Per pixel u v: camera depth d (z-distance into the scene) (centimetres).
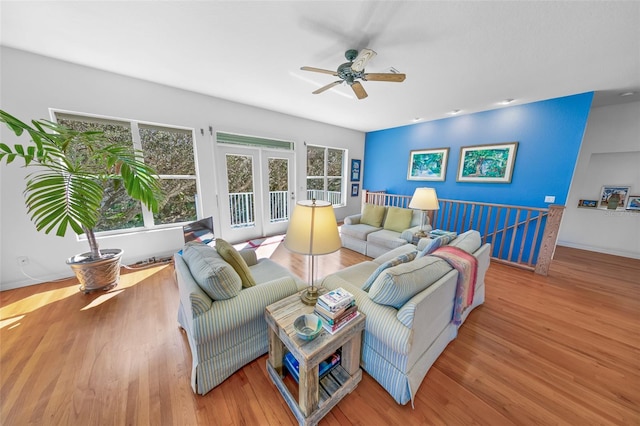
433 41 189
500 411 127
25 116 229
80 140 208
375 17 162
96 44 206
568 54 202
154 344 172
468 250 187
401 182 522
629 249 377
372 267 221
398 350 120
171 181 334
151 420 121
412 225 358
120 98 273
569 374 151
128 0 152
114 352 163
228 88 307
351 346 131
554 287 269
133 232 309
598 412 127
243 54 218
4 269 239
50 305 218
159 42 201
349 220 403
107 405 127
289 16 165
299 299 150
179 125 319
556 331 193
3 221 233
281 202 466
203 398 133
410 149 497
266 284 158
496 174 378
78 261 233
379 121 469
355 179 597
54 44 207
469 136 404
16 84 223
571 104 302
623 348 174
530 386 142
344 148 549
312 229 133
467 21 163
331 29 177
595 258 368
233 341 144
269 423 120
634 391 139
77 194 192
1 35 195
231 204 397
